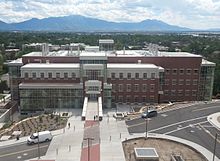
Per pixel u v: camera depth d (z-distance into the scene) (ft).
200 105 331.16
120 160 189.78
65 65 358.02
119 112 314.96
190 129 248.32
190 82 377.71
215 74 452.35
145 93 352.90
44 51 396.37
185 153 200.85
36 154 199.52
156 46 408.87
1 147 212.43
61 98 333.42
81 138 228.43
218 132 241.35
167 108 317.01
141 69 346.54
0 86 479.41
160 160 188.65
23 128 254.68
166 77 375.04
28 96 331.77
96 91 332.19
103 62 341.21
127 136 231.30
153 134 236.22
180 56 374.84
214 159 190.80
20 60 402.72
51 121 272.92
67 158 193.06
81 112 311.27
